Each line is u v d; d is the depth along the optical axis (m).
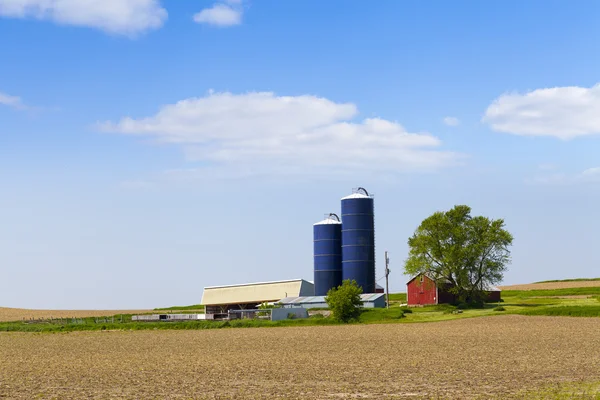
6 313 194.00
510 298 156.88
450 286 142.88
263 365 55.03
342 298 112.81
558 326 88.75
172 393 41.06
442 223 139.00
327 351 65.94
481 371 48.72
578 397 37.16
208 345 76.31
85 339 91.25
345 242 145.12
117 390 42.50
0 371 53.28
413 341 74.44
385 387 42.19
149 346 76.94
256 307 157.25
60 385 45.00
